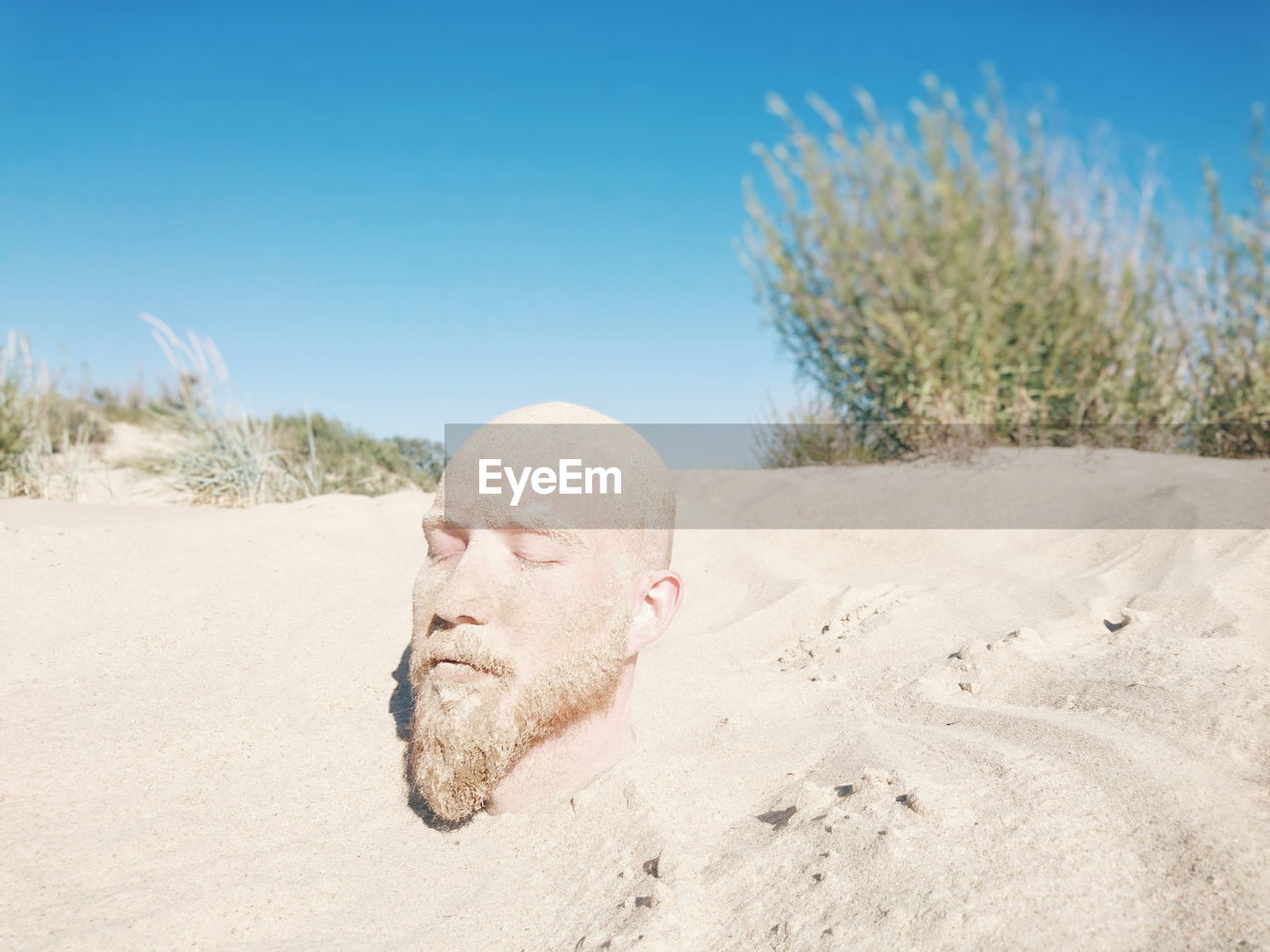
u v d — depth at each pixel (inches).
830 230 245.8
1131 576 133.2
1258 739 72.1
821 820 64.0
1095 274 250.2
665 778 75.8
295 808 77.1
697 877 59.9
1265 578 118.0
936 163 249.0
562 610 73.2
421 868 68.2
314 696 99.5
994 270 239.8
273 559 141.2
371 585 135.8
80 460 262.4
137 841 69.9
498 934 58.9
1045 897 51.2
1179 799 60.6
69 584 124.3
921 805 61.8
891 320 232.7
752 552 166.2
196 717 92.3
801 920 53.2
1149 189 247.0
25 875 64.0
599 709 77.2
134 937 57.1
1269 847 54.3
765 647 122.6
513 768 75.5
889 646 113.5
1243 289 231.9
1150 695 83.0
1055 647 105.8
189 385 265.9
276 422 320.8
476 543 74.7
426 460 321.4
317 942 58.1
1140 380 247.8
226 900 61.7
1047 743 75.6
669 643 123.8
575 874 65.2
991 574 145.3
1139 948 47.0
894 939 49.4
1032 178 255.4
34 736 85.6
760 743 85.3
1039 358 248.5
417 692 77.1
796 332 252.5
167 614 118.6
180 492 253.6
